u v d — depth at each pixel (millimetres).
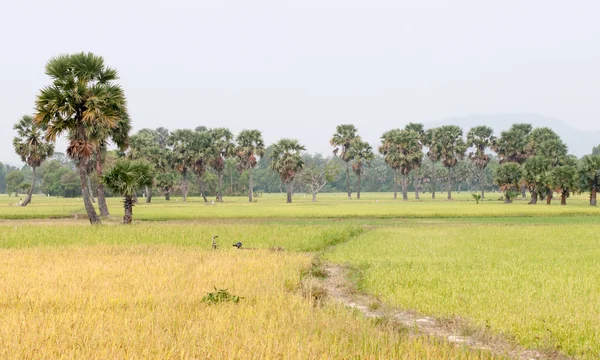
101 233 27797
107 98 36219
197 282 13219
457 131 114750
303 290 12898
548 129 105125
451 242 25844
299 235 27641
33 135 75000
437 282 14352
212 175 137875
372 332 8797
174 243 24844
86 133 36094
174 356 6836
